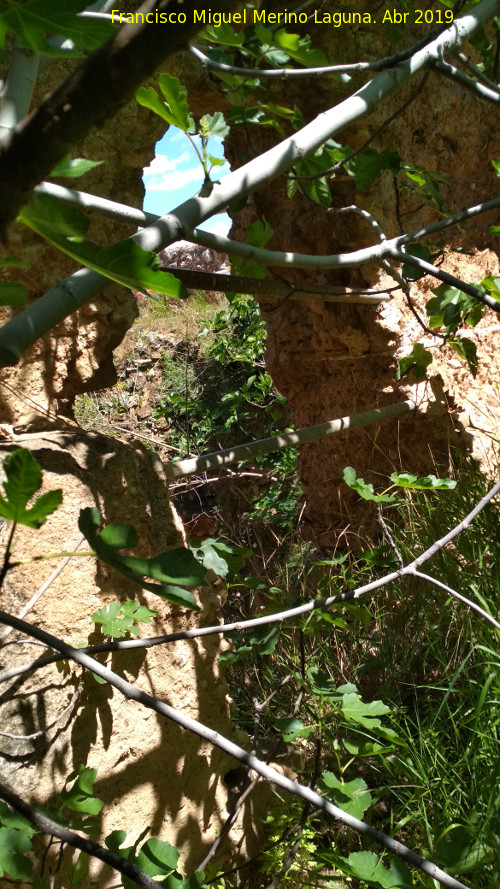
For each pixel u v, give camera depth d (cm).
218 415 813
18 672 113
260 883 250
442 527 353
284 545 499
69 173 79
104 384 267
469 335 425
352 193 350
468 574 310
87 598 194
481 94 176
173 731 224
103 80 57
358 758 277
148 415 856
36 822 100
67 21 64
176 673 225
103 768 203
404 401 390
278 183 381
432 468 407
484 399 427
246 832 249
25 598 181
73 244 68
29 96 105
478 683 258
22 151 58
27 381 236
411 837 243
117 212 189
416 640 327
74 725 195
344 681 325
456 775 234
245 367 822
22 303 78
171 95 126
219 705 243
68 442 203
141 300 934
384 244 217
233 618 392
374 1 320
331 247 373
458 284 210
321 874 239
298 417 471
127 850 135
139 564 79
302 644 199
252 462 735
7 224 62
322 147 219
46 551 185
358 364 411
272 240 400
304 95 328
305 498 488
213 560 209
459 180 413
